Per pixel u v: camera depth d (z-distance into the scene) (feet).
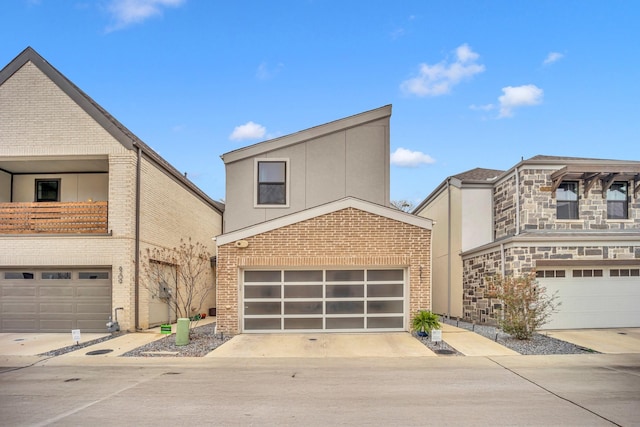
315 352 35.91
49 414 20.70
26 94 49.60
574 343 38.86
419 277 44.83
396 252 45.01
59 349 38.17
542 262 47.16
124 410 21.26
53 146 49.01
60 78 49.62
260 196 53.78
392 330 45.21
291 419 19.83
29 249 47.88
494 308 50.14
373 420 19.62
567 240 47.34
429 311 42.93
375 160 54.44
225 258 45.09
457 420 19.53
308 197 53.67
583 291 47.55
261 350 36.78
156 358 34.19
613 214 52.65
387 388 25.09
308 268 45.68
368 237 45.11
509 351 35.83
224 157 53.62
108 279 48.24
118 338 43.50
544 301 45.11
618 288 47.78
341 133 54.75
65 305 48.01
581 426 18.69
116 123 51.31
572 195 52.60
